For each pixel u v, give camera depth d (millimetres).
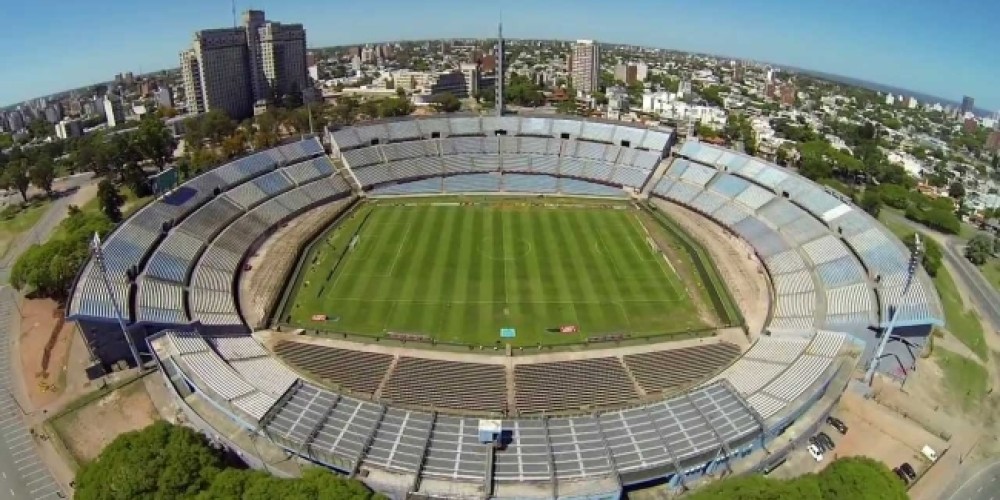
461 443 73875
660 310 113062
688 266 131125
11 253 149000
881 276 110625
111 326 95375
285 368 93688
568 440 74750
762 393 83750
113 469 64375
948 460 80500
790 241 135750
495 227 151875
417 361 96500
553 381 92375
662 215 162625
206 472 65688
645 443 74188
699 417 78812
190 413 80438
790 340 99500
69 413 87188
